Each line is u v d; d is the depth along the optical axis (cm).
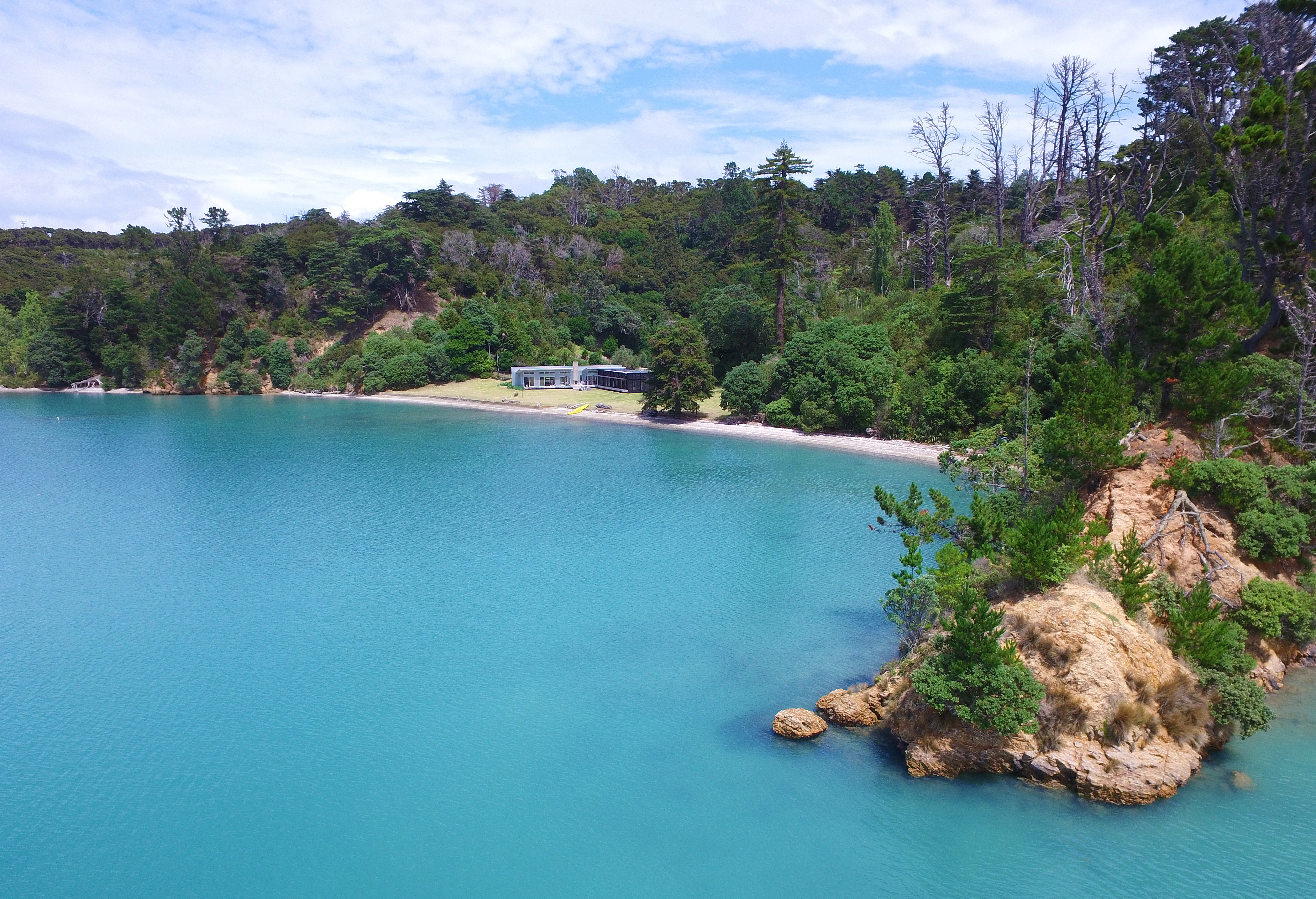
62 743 3766
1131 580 3378
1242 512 3788
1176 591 3469
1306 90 4347
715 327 14125
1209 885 2594
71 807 3294
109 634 4950
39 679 4381
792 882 2761
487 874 2873
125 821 3203
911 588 3678
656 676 4266
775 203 12962
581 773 3438
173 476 9388
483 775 3444
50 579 5925
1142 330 4556
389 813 3222
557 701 4038
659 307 19675
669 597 5384
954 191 17050
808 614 5041
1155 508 3866
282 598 5516
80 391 17962
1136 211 9044
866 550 6309
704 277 19938
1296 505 3862
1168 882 2617
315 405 15988
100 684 4319
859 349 10950
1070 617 3181
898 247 16625
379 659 4559
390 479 9206
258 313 19450
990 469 4650
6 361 18250
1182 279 4394
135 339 18650
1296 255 4403
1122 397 4159
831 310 13738
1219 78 8631
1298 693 3550
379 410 15275
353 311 18475
